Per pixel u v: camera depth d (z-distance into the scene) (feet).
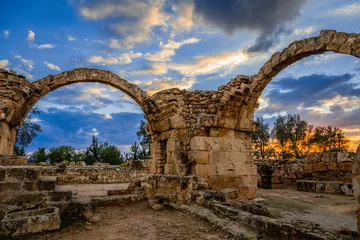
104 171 57.72
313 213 28.53
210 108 33.55
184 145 32.73
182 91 35.35
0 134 27.35
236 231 15.98
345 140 107.24
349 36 21.94
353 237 12.62
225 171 31.63
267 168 61.36
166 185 27.35
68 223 19.26
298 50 25.91
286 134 110.52
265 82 30.71
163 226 18.99
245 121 33.47
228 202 23.85
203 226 18.60
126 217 22.16
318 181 48.14
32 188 19.24
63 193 20.45
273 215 26.55
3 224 15.62
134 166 63.16
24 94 31.07
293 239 13.64
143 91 38.22
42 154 105.91
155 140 39.06
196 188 25.59
